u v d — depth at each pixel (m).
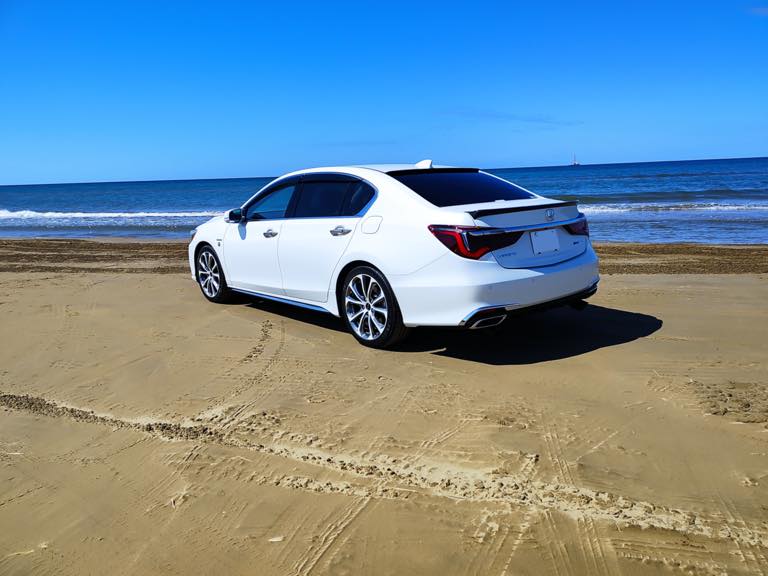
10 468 3.08
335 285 5.09
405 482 2.83
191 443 3.30
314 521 2.54
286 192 5.78
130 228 22.27
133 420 3.64
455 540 2.38
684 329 5.18
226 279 6.52
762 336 4.90
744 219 18.27
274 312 6.30
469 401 3.76
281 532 2.48
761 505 2.56
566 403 3.67
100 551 2.39
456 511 2.58
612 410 3.55
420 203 4.53
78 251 13.20
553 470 2.88
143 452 3.21
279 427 3.47
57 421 3.65
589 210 23.80
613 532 2.40
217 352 4.94
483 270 4.18
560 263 4.54
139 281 8.39
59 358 4.89
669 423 3.35
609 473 2.84
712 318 5.52
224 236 6.42
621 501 2.61
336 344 5.07
